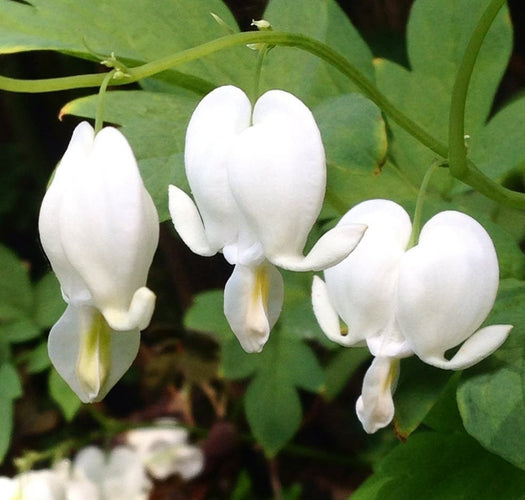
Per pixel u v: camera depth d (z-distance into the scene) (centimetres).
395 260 15
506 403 15
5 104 31
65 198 14
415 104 20
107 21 18
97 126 14
